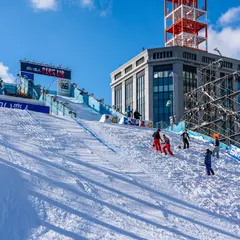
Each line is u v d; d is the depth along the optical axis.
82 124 30.73
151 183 19.08
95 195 16.17
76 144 23.78
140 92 82.44
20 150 19.89
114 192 16.94
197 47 85.94
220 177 22.47
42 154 20.02
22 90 51.53
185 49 78.81
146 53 80.31
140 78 83.00
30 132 24.55
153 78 78.94
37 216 13.59
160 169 21.77
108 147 24.61
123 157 22.91
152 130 33.56
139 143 27.25
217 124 48.78
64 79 55.50
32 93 49.78
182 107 75.94
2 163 17.02
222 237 14.80
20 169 16.86
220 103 50.22
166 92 77.31
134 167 21.28
